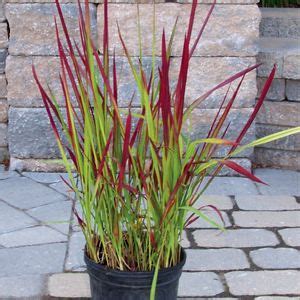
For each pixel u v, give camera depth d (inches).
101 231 88.0
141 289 87.8
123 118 126.3
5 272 102.3
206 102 127.1
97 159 86.1
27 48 126.0
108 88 83.6
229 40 125.6
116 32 124.8
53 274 102.0
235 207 118.7
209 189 124.3
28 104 127.7
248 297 98.6
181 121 84.0
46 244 108.2
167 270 87.9
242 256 106.3
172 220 86.1
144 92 83.4
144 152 86.4
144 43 125.3
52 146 129.2
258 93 133.0
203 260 105.3
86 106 85.2
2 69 129.0
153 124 84.4
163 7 124.2
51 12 125.0
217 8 124.6
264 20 150.1
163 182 84.9
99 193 86.7
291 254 106.9
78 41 126.0
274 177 130.0
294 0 171.9
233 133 128.4
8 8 125.0
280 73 130.8
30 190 123.2
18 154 129.6
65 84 85.6
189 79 126.6
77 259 105.0
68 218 114.8
